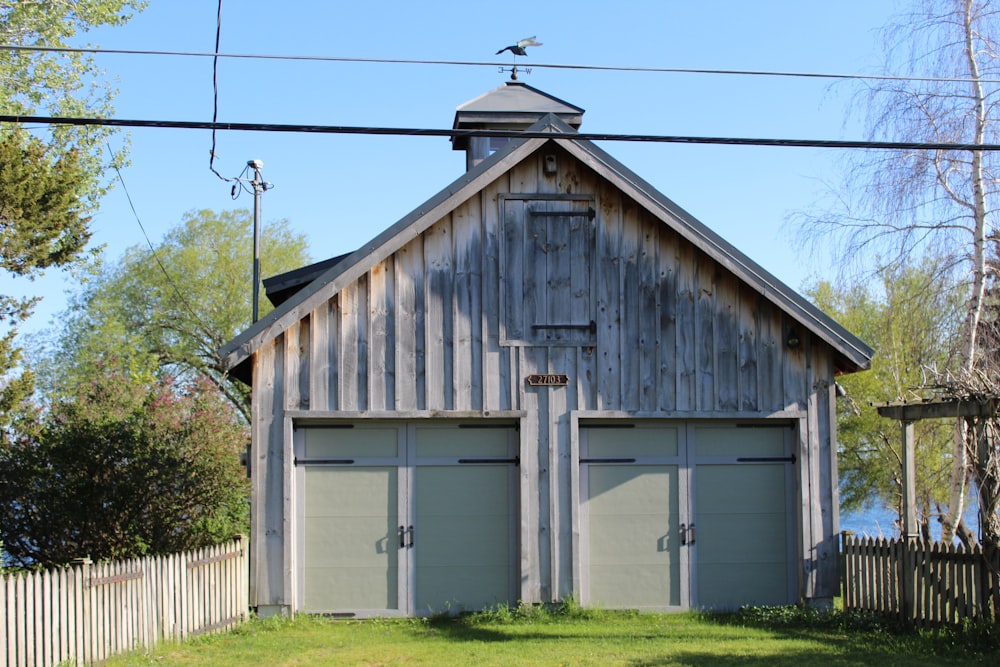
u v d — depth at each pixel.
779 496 13.78
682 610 13.48
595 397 13.49
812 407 13.75
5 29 21.97
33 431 16.92
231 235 41.84
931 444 26.44
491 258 13.55
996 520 11.14
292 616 12.84
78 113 23.62
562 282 13.63
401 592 13.18
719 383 13.65
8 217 16.66
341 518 13.22
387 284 13.37
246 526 18.25
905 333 19.70
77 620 9.94
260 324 12.81
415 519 13.30
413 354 13.29
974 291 17.03
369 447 13.34
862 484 30.52
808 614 12.95
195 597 11.98
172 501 17.03
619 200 13.82
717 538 13.66
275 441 13.02
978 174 17.36
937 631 11.57
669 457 13.69
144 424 17.47
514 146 13.39
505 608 12.98
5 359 17.03
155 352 41.06
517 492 13.40
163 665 10.26
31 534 16.09
